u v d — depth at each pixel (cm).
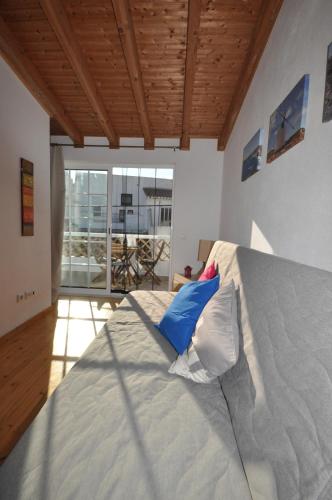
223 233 347
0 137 225
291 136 133
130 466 70
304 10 127
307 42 123
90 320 303
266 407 77
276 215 157
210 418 90
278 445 67
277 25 169
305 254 120
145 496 63
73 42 215
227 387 102
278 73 164
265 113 188
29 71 247
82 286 418
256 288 112
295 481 59
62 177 370
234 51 233
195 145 376
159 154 380
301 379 69
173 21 207
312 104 115
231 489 66
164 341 143
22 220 260
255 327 100
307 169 118
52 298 371
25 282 274
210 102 302
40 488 63
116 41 225
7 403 162
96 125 352
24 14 204
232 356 102
